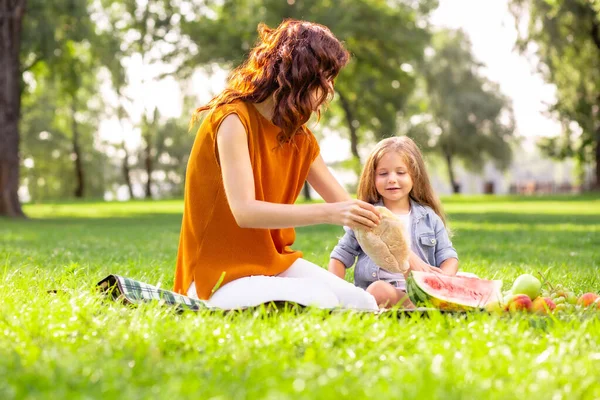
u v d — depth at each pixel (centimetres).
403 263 393
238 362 259
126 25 3506
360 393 221
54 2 2509
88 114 5297
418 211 505
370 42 3466
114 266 645
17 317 325
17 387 224
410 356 276
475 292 399
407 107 5069
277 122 368
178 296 373
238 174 358
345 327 304
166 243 1093
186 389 222
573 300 397
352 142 4031
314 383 228
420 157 515
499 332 308
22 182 5794
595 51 3092
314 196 4478
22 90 2631
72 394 217
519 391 227
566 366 254
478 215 2233
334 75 369
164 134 6556
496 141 5628
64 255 807
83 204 3941
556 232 1361
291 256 398
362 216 348
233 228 379
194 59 3397
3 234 1368
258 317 335
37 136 5109
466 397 217
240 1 3591
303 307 361
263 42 384
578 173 4684
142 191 6888
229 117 366
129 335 291
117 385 227
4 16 2289
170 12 3550
